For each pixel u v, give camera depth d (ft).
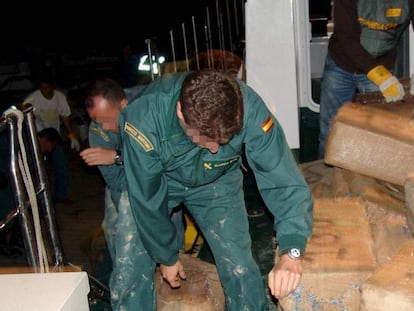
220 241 9.55
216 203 9.41
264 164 8.12
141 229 8.82
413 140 9.91
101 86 10.30
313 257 8.63
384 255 9.01
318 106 13.09
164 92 7.97
